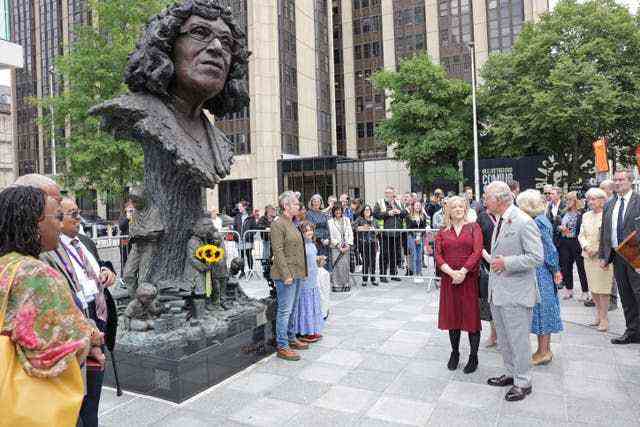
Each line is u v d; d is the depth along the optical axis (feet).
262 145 128.77
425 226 39.09
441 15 149.28
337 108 170.81
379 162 147.54
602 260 20.58
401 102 96.58
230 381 16.22
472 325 16.48
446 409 13.75
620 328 21.89
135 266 19.21
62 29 146.61
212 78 18.22
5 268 6.58
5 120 228.63
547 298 17.13
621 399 14.17
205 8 18.17
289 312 18.48
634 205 19.40
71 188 58.23
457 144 93.40
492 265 14.55
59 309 6.67
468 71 145.38
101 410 13.93
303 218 24.18
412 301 28.94
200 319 17.90
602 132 78.28
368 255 35.76
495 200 14.99
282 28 136.05
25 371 6.32
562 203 36.09
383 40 159.22
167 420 13.24
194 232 19.03
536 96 74.43
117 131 19.47
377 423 12.93
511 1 141.28
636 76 75.61
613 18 76.64
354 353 19.11
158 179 19.08
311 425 12.86
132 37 52.85
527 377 14.51
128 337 15.96
